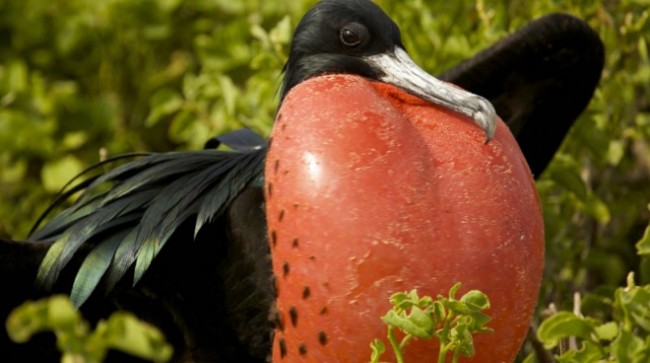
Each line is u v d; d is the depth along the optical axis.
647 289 7.65
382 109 7.29
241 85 11.94
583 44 9.15
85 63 12.85
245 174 8.12
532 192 7.41
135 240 8.11
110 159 9.21
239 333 8.09
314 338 7.25
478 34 10.66
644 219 10.98
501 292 7.14
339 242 7.07
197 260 8.22
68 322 8.15
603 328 7.88
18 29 12.80
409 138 7.21
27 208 11.76
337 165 7.12
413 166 7.13
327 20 8.01
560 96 9.39
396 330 7.04
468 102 7.33
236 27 11.27
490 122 7.25
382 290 7.04
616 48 10.51
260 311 7.95
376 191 7.07
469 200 7.13
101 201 8.61
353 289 7.07
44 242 8.33
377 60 7.88
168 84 12.58
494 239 7.11
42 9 12.84
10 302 8.33
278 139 7.42
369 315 7.07
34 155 11.82
